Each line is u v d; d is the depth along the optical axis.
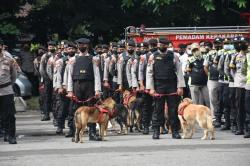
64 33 30.70
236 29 22.84
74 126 16.08
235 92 16.98
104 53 20.17
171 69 15.97
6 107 15.35
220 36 22.73
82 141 15.44
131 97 17.83
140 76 17.45
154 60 16.02
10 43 29.86
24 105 21.91
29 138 16.73
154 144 14.88
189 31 22.70
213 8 26.23
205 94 18.80
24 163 12.39
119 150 13.95
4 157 13.16
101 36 30.27
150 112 17.39
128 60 18.36
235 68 16.73
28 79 27.83
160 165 11.98
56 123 19.59
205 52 18.89
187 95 19.52
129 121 17.69
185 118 15.88
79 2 29.36
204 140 15.56
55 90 17.86
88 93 16.08
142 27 22.77
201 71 18.64
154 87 16.03
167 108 16.47
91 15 29.55
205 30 22.73
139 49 18.48
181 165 11.97
